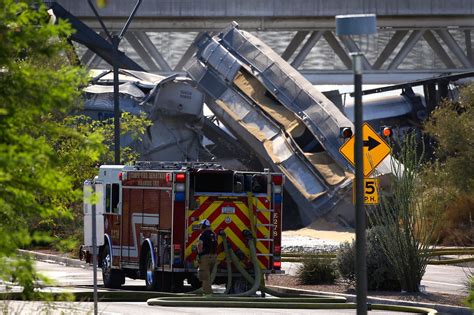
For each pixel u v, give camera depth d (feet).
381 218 216.33
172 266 199.93
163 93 479.82
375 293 206.59
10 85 79.87
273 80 510.17
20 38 80.64
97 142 85.56
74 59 301.22
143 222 210.18
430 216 267.59
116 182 221.25
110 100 460.14
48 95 80.33
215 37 532.73
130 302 192.85
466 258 300.40
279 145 497.46
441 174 370.32
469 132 384.68
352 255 219.00
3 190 81.51
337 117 490.90
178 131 491.31
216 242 195.52
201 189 202.28
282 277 243.60
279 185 205.67
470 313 178.29
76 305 139.13
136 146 476.95
